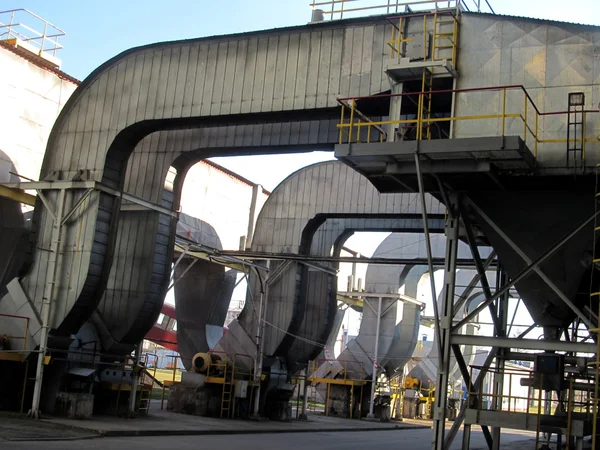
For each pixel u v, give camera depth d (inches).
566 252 716.0
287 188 1578.5
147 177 1161.4
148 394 1184.8
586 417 703.1
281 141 1117.1
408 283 2103.8
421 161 690.2
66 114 1026.1
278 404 1485.0
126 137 999.0
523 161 663.8
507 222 736.3
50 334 965.2
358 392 1947.6
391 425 1812.3
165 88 944.3
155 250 1115.9
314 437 1221.7
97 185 969.5
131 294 1107.3
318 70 850.1
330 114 871.7
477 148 642.8
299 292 1518.2
